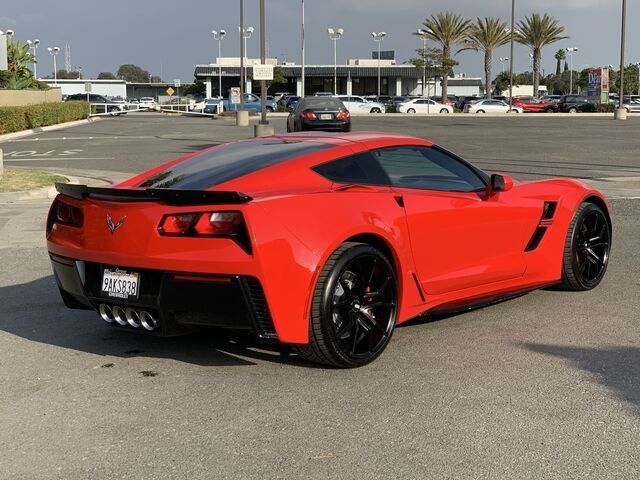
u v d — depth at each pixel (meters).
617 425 3.57
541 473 3.09
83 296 4.52
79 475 3.15
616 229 9.21
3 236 9.26
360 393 4.04
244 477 3.11
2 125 33.03
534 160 19.56
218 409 3.85
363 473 3.12
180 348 4.86
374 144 4.91
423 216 4.77
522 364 4.48
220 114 55.22
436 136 30.03
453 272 5.06
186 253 4.01
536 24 75.94
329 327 4.15
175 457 3.30
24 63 47.47
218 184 4.41
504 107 61.00
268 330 4.07
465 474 3.09
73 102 46.41
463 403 3.87
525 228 5.56
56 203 4.76
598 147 24.08
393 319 4.59
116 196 4.23
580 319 5.45
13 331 5.31
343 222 4.23
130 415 3.78
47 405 3.93
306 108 24.55
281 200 4.10
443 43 72.50
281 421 3.68
